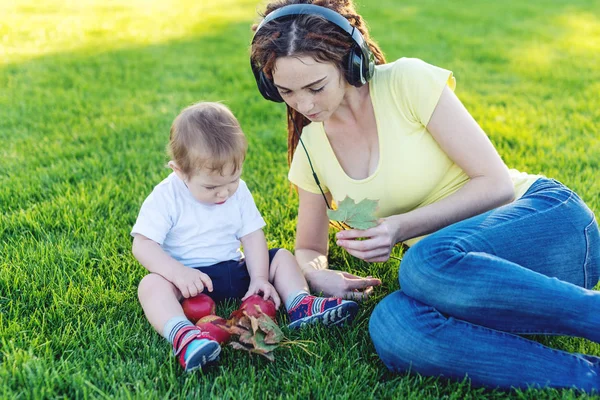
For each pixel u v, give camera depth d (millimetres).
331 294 2357
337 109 2180
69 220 2939
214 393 1853
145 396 1756
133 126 4391
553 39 7270
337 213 2084
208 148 2205
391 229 2055
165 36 7520
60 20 8453
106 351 2020
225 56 6527
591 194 3158
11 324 2109
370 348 2055
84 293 2330
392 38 7215
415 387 1836
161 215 2303
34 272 2453
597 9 9266
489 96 5137
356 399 1794
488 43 7055
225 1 10406
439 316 1824
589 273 2076
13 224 2885
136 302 2312
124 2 10281
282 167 3717
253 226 2445
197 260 2377
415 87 2131
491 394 1813
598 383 1777
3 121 4434
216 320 2092
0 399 1758
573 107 4801
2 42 6977
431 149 2182
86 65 6105
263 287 2291
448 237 1893
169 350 2021
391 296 1945
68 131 4309
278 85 2006
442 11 9141
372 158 2219
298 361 1950
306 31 1909
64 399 1778
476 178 2141
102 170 3635
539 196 2092
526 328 1813
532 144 3969
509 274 1758
